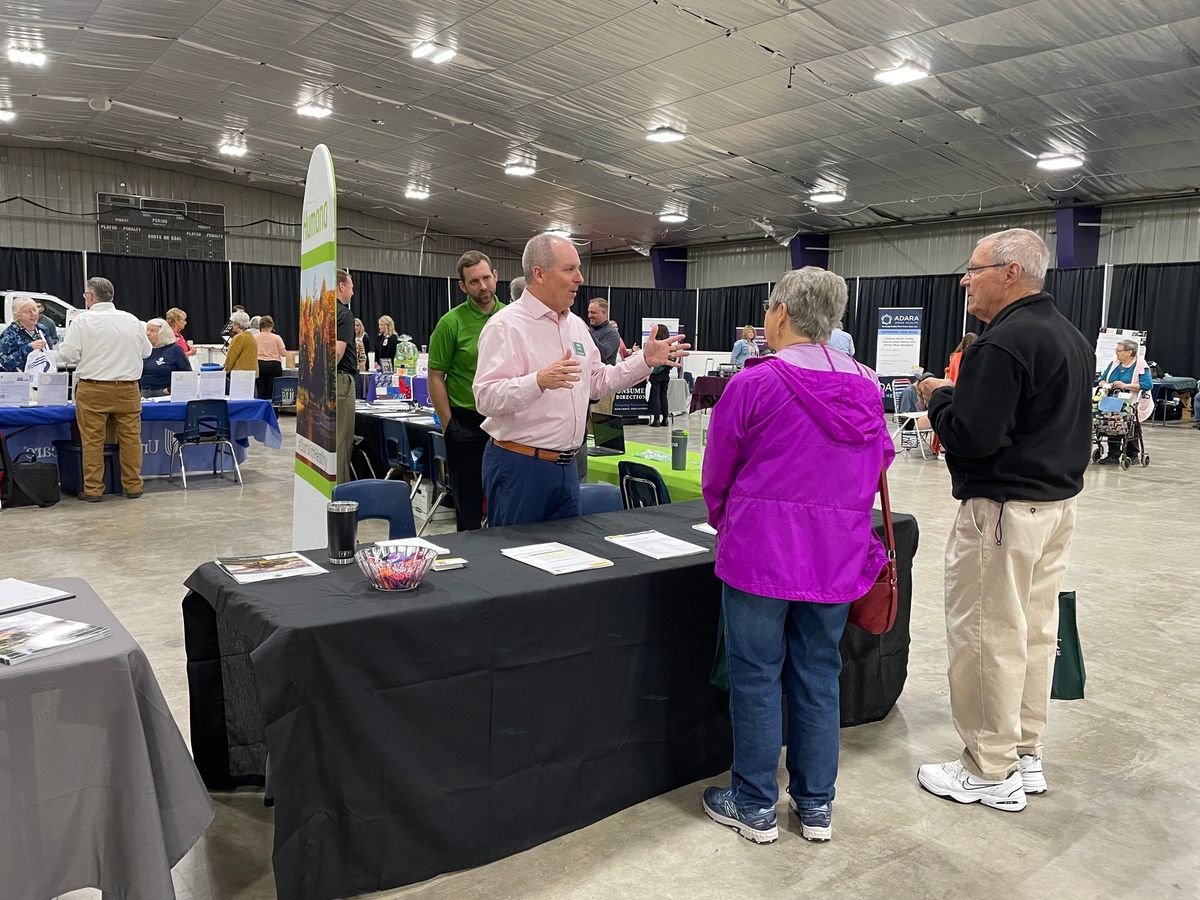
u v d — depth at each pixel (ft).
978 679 7.14
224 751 7.14
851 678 8.69
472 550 7.27
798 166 38.45
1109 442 28.99
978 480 6.95
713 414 6.42
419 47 29.45
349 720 5.44
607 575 6.65
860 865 6.41
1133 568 15.25
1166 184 37.55
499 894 5.95
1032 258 6.70
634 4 23.81
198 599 6.86
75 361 19.24
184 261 51.93
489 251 65.77
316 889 5.45
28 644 4.95
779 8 22.82
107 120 42.22
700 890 6.06
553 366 7.29
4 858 4.68
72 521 17.75
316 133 42.27
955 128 31.48
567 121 35.73
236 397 23.15
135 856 4.95
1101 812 7.23
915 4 21.65
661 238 59.41
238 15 28.50
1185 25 21.57
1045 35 22.81
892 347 43.98
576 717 6.59
